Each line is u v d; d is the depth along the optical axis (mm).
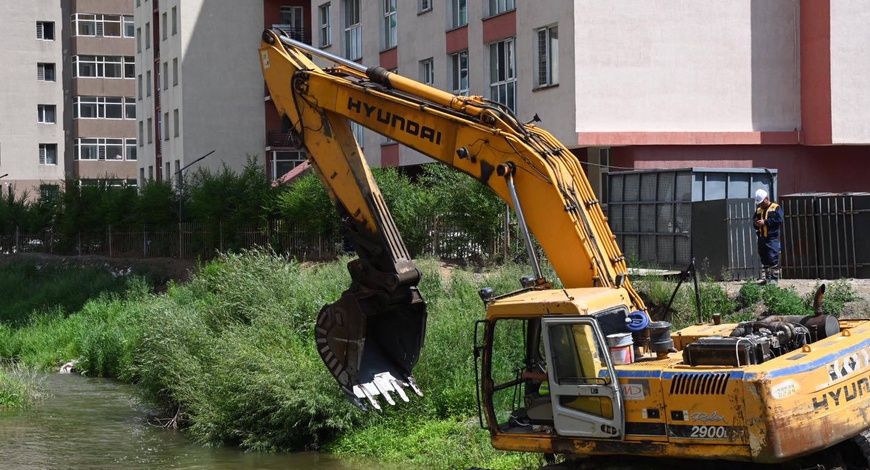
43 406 21000
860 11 26797
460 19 32594
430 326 17375
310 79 11742
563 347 9695
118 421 19234
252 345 17828
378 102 11391
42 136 75062
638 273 18703
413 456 14680
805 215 19562
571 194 10531
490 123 10820
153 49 56875
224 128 51031
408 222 27859
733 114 27203
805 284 18609
